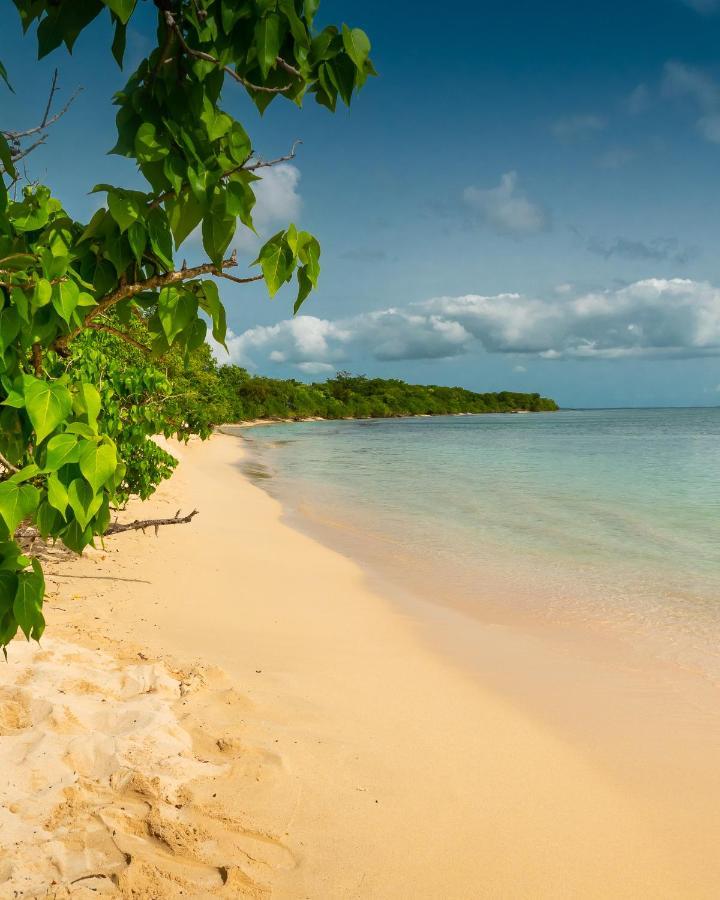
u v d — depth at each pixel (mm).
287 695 5246
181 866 3213
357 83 1812
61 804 3471
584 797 4238
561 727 5285
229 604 7785
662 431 70375
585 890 3385
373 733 4801
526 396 192250
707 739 5188
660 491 20516
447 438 55625
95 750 3896
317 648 6617
